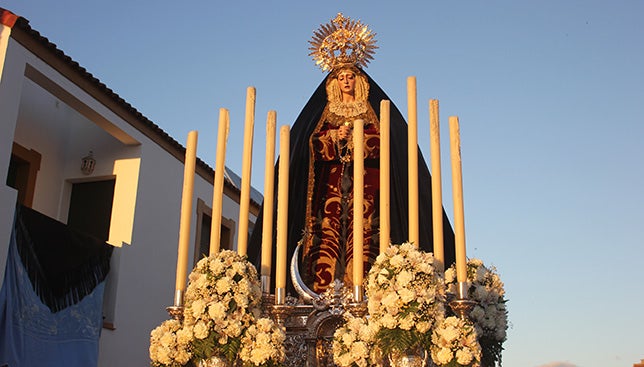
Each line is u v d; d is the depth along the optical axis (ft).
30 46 36.45
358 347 15.87
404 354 15.72
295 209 22.62
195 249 50.47
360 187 18.67
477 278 18.94
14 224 33.63
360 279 17.88
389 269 16.08
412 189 18.49
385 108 19.72
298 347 18.65
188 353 16.85
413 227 18.16
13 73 34.96
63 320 36.09
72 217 46.50
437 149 18.89
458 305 16.78
